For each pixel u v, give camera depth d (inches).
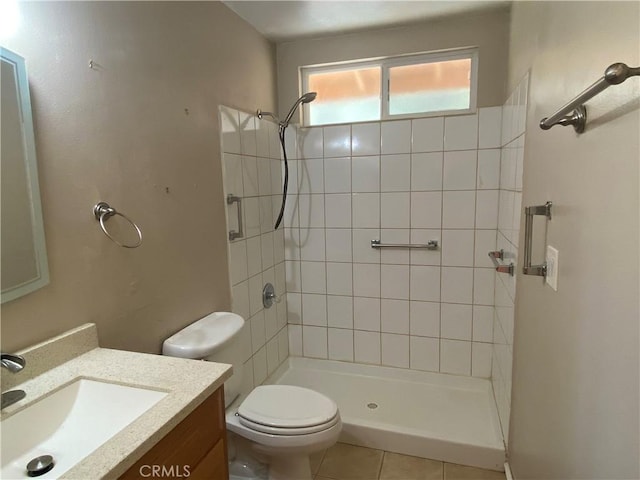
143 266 56.5
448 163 91.4
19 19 39.4
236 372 68.5
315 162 100.7
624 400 27.6
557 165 43.5
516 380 65.9
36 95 41.1
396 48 92.2
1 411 34.8
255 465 70.3
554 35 46.1
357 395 96.5
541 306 49.6
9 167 38.8
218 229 75.0
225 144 76.7
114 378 41.0
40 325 42.3
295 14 82.4
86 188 47.3
